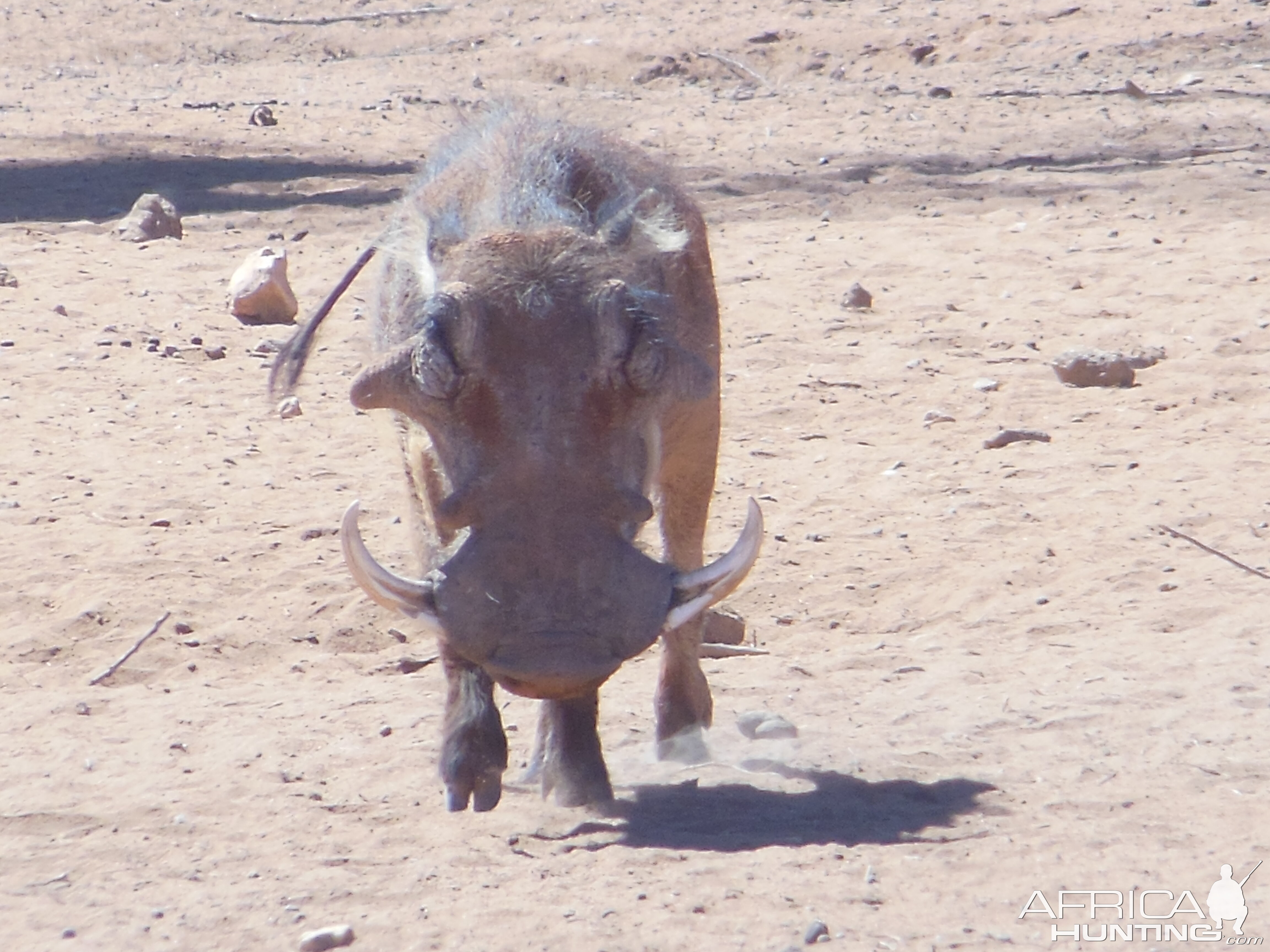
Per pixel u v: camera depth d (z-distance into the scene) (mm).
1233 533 19625
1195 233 35312
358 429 24891
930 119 49875
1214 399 25422
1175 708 14344
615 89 58656
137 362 27844
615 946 9836
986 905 10352
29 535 20062
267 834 12156
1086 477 22109
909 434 24469
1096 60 57219
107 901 10969
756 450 23828
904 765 13406
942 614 18062
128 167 45000
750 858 11289
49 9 73688
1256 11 60250
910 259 34406
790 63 60188
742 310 31141
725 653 17312
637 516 11133
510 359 11180
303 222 38438
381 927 10289
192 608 18094
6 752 14156
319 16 71562
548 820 12453
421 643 17766
